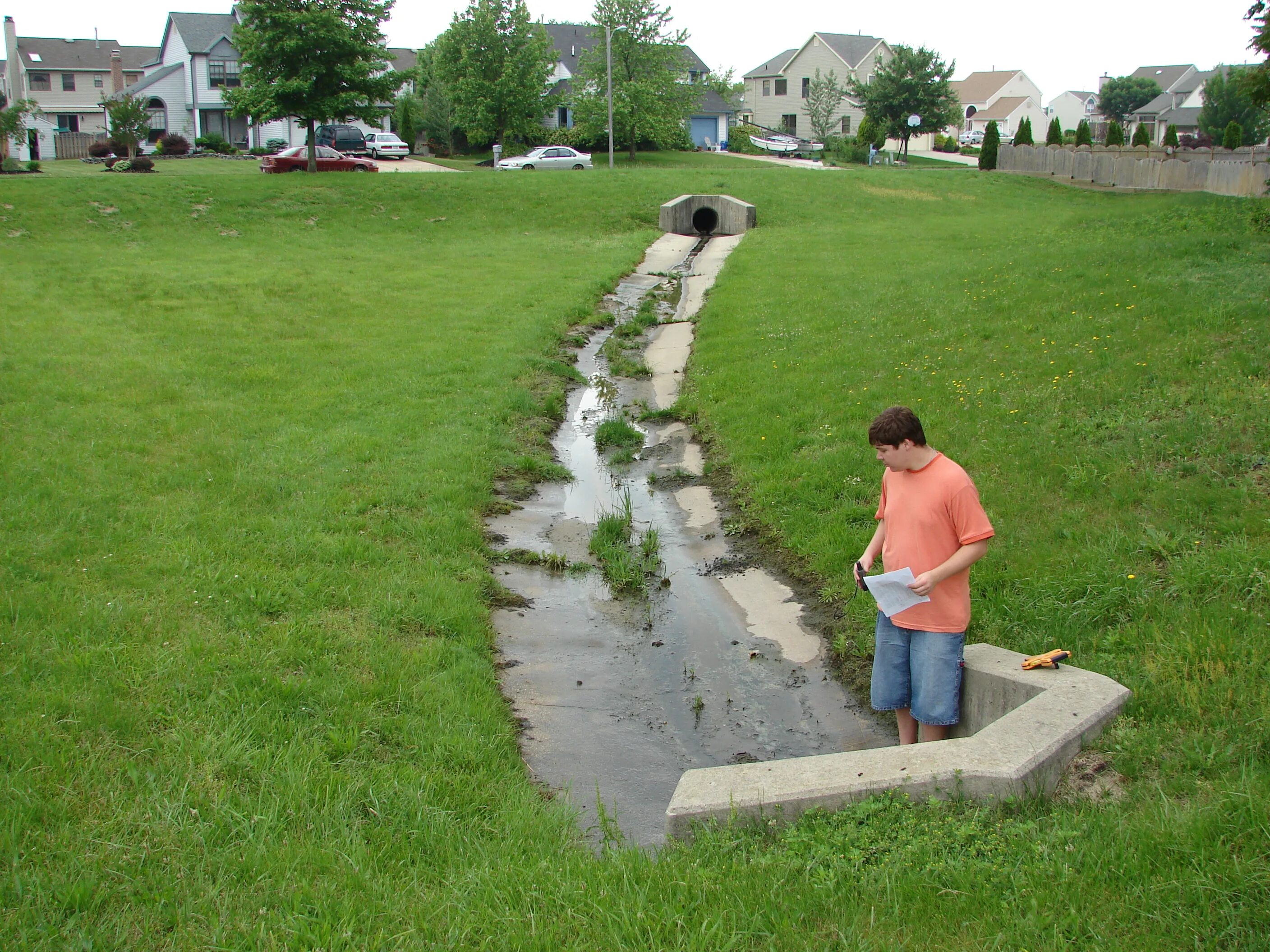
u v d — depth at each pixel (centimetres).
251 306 1650
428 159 5294
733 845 371
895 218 2902
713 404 1173
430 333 1499
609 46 4419
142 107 5103
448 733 501
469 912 336
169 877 357
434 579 697
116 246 2231
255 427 1009
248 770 436
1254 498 635
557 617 704
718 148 6794
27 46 7081
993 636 564
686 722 569
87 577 627
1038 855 338
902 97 6125
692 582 760
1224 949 286
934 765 388
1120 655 500
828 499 831
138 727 462
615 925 319
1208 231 1798
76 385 1107
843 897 328
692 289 2003
